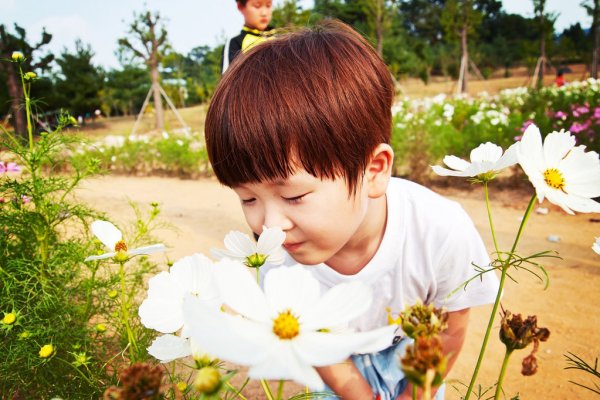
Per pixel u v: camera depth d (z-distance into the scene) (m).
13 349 1.28
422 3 49.53
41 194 1.65
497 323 2.51
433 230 1.21
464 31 22.55
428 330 0.54
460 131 7.15
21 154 1.62
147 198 6.15
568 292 2.79
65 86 23.94
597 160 0.67
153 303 0.65
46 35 7.95
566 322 2.45
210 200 6.02
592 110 6.42
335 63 0.88
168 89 31.48
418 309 0.56
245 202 0.85
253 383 2.03
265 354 0.43
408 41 41.00
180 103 33.16
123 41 17.86
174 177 8.02
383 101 0.94
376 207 1.16
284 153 0.77
